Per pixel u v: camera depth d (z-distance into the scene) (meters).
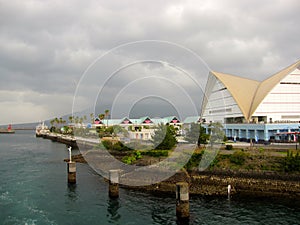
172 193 34.06
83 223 25.23
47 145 107.88
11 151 85.62
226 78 82.31
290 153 40.47
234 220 25.83
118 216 26.88
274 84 70.00
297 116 70.56
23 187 38.03
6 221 25.69
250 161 39.69
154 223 25.20
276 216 26.73
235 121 77.25
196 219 26.06
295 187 33.75
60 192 35.31
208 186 36.25
